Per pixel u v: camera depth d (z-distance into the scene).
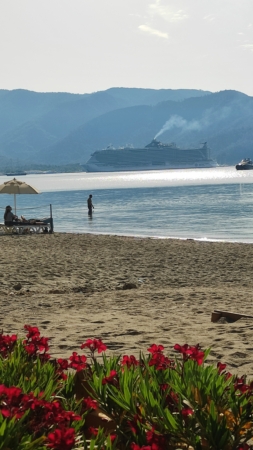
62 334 8.70
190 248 25.69
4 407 3.06
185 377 3.53
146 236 33.97
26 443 2.83
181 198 73.06
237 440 3.12
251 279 16.75
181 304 11.79
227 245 27.03
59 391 3.88
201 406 3.21
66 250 24.97
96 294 13.70
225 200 66.19
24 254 23.41
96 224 43.34
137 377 3.83
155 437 3.00
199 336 8.40
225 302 11.97
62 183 159.12
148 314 10.54
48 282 16.30
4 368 4.17
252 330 8.68
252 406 3.23
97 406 3.64
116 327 9.21
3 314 10.80
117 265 20.06
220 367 3.88
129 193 90.25
